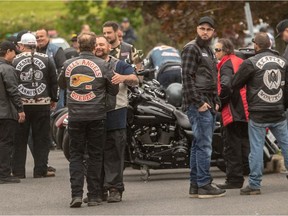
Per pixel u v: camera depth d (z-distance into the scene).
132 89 30.84
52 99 33.06
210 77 26.55
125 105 26.80
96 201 26.22
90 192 26.19
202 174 26.94
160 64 40.56
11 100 31.39
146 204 26.27
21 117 31.50
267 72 27.09
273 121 27.31
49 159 38.66
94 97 25.69
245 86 28.22
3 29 66.75
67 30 71.00
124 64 26.42
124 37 59.72
